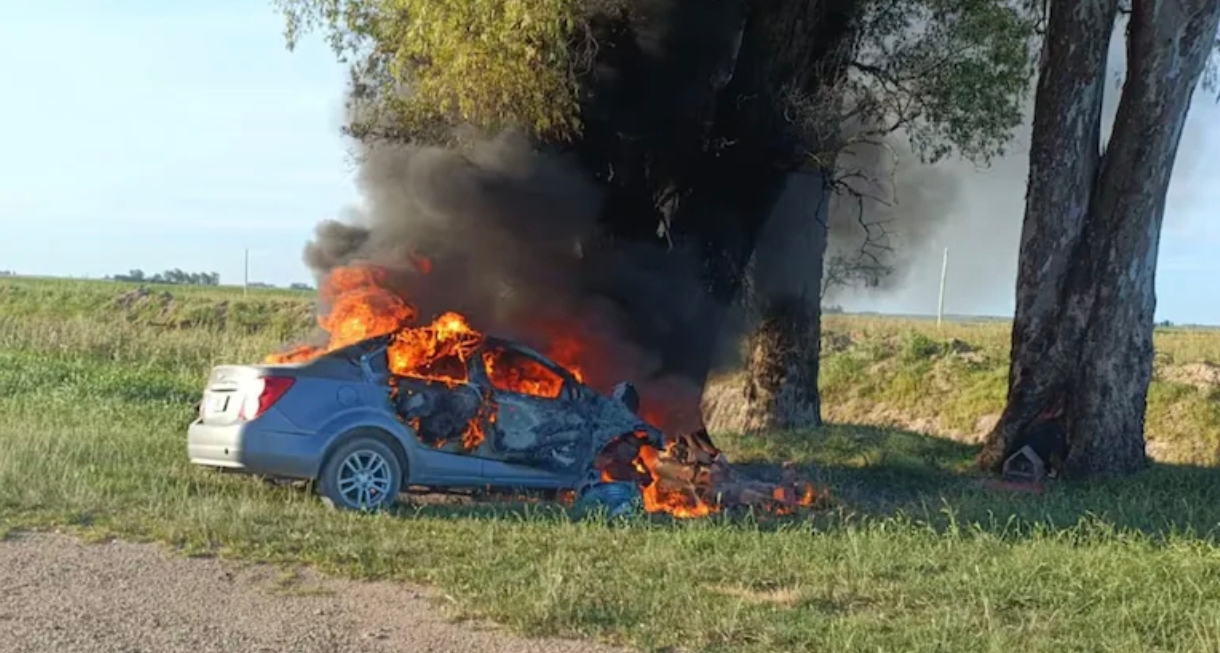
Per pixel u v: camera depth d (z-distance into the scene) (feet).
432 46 40.34
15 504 28.73
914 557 26.40
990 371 82.28
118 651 18.43
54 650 18.34
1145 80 42.91
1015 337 46.83
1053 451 45.16
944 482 43.60
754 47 42.75
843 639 19.81
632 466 34.71
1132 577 25.07
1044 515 33.86
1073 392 45.16
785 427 60.44
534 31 38.73
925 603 22.85
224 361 80.02
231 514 27.86
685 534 27.81
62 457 34.76
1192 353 83.71
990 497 38.91
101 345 85.92
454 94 42.91
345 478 30.60
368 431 30.89
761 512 33.91
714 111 45.03
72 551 24.82
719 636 20.21
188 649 18.69
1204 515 35.47
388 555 25.04
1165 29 42.19
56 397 54.08
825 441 53.42
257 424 29.86
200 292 159.22
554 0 37.93
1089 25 43.91
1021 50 53.62
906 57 51.57
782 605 22.45
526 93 40.45
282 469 29.91
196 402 55.21
